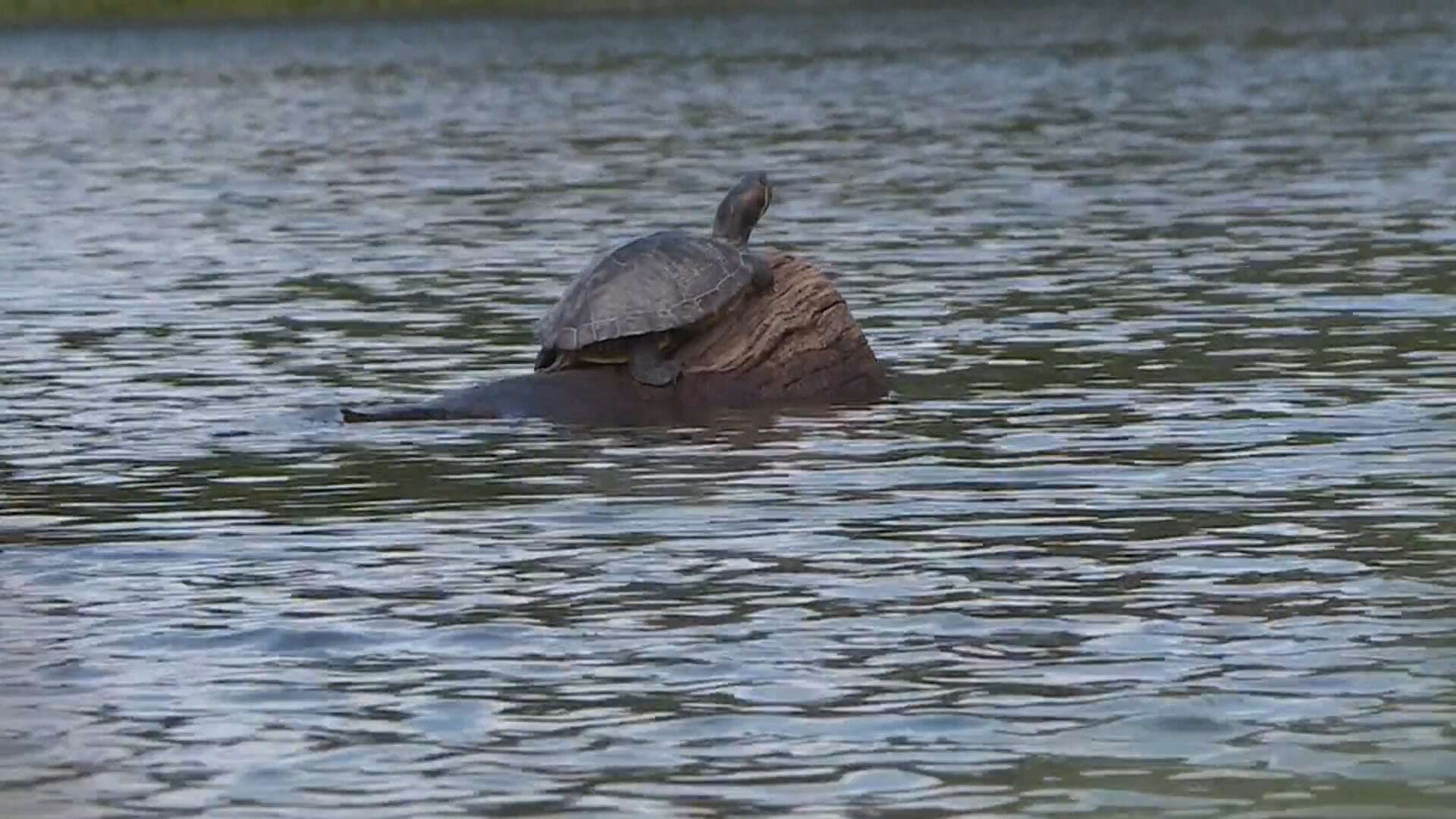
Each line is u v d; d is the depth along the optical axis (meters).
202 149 168.38
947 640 38.75
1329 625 38.97
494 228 112.44
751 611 40.88
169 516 49.72
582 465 54.38
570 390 61.44
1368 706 34.66
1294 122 163.88
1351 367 65.12
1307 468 51.66
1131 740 33.53
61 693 36.81
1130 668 36.91
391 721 35.19
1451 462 51.81
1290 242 95.62
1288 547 44.47
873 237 103.50
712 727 34.59
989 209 114.06
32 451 57.66
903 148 153.62
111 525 49.00
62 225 117.50
